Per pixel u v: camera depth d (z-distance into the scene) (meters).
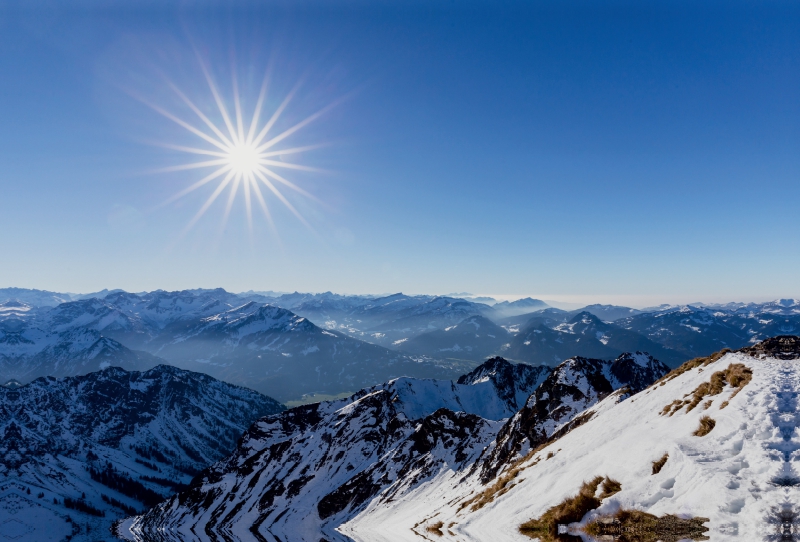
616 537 20.02
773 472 17.84
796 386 24.72
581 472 30.23
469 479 90.06
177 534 192.88
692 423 27.08
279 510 179.12
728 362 34.75
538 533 25.92
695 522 17.73
